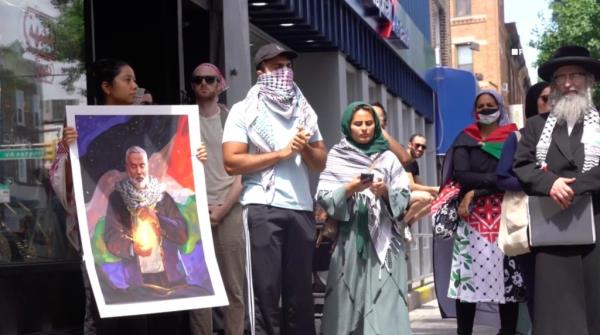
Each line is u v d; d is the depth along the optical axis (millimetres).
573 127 6797
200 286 6426
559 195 6500
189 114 6688
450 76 28312
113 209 6367
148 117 6594
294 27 13836
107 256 6273
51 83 7742
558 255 6672
